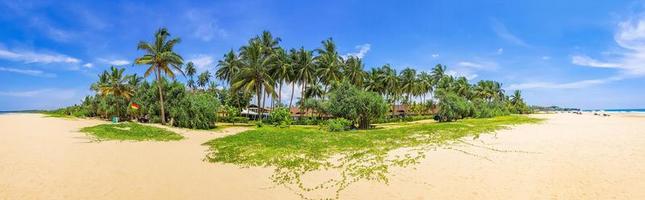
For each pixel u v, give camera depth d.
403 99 93.44
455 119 53.38
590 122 42.94
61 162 14.44
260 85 51.62
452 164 13.42
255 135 26.12
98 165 14.10
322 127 38.03
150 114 47.84
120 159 15.68
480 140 20.61
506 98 112.44
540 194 9.64
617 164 12.73
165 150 19.17
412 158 14.77
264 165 14.70
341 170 13.25
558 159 13.96
